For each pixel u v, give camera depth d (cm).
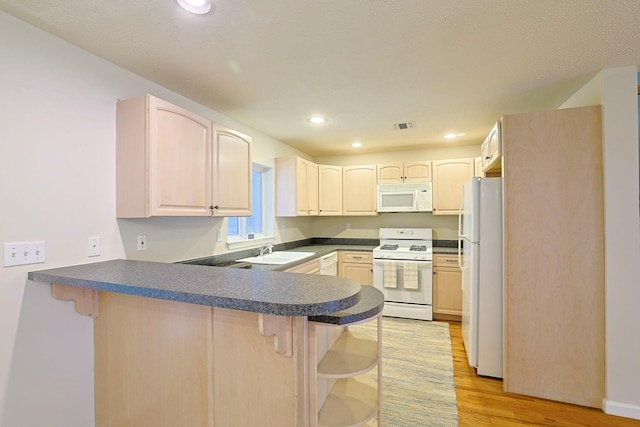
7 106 141
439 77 207
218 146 227
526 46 168
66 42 162
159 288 119
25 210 147
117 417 161
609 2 132
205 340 134
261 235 361
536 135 212
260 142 344
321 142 394
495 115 286
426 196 401
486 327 239
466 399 209
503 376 224
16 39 143
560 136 207
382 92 232
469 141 388
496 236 237
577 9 137
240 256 305
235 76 203
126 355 156
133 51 172
